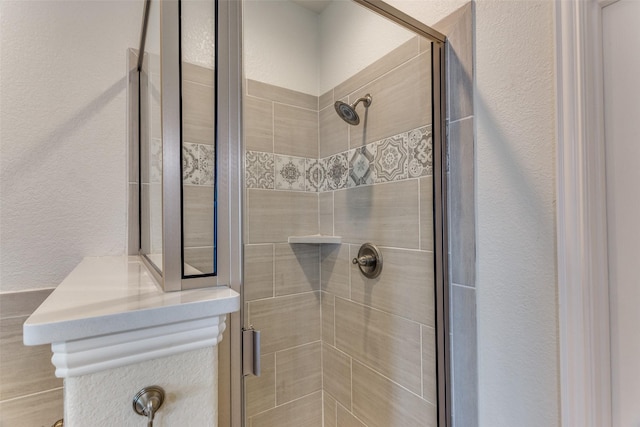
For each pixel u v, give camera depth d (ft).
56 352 1.19
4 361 2.78
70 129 3.14
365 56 3.68
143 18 2.99
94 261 2.94
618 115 2.11
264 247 3.70
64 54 3.14
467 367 2.81
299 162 4.02
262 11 3.67
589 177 2.14
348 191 3.99
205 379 1.52
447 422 2.95
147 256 2.66
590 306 2.12
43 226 3.01
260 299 3.66
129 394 1.32
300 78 4.02
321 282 4.29
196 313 1.48
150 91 2.59
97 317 1.25
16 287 2.88
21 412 2.82
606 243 2.14
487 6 2.68
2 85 2.87
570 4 2.20
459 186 2.88
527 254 2.42
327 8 4.12
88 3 3.26
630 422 2.04
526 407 2.41
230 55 2.04
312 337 4.19
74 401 1.21
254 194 3.57
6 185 2.87
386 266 3.57
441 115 3.00
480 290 2.72
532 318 2.39
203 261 1.85
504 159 2.56
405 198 3.34
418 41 3.15
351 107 3.89
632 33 2.05
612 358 2.12
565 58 2.22
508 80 2.54
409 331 3.31
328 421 4.25
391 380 3.51
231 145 2.01
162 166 1.77
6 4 2.90
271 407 3.81
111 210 3.31
